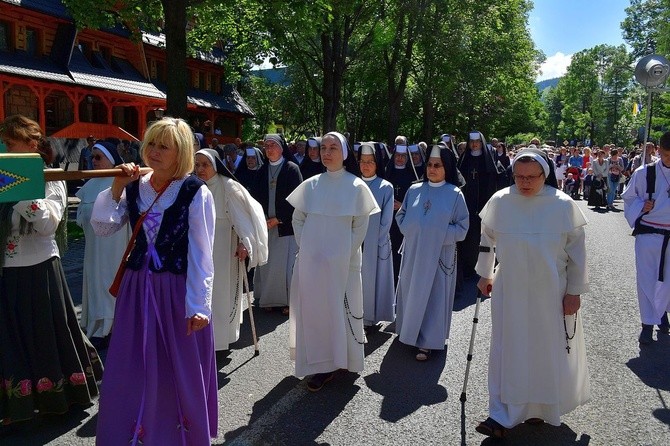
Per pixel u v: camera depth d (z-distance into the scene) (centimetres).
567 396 376
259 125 3947
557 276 364
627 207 580
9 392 366
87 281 546
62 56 1995
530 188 360
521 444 368
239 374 480
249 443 366
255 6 1652
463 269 864
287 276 671
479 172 853
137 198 305
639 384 464
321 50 2398
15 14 1878
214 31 2125
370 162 618
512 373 368
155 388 287
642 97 3556
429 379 475
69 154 1941
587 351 539
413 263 550
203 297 288
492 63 3173
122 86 2156
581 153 2433
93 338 545
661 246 556
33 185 220
